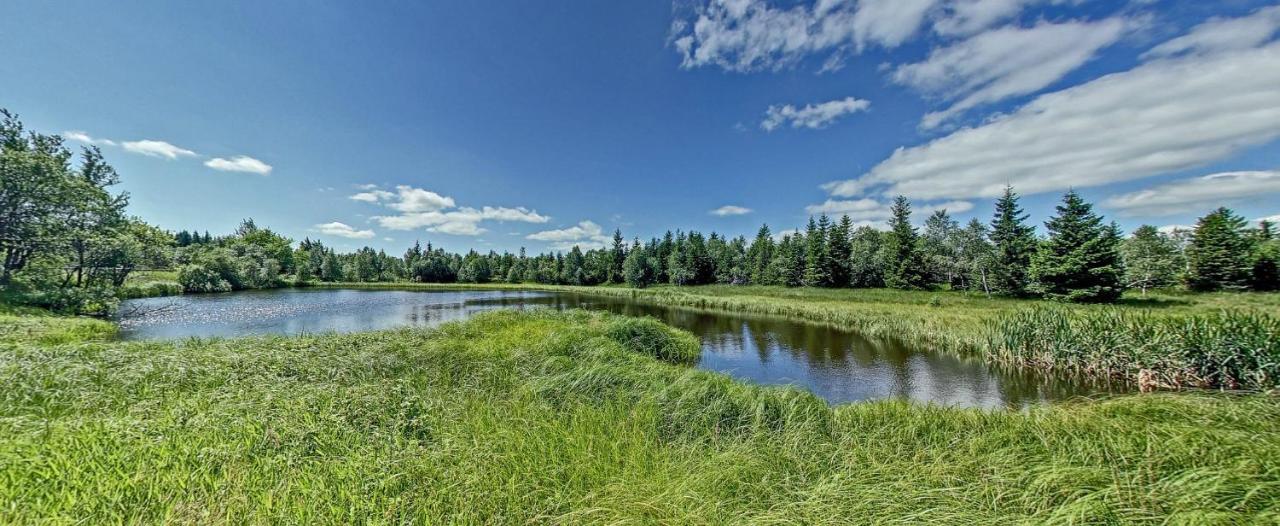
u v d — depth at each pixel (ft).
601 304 112.68
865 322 66.08
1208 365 30.53
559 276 234.79
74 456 13.15
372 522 11.00
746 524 12.10
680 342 50.72
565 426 19.15
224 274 143.74
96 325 54.75
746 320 77.36
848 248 171.83
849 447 17.69
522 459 15.53
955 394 34.96
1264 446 15.14
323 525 10.80
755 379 39.34
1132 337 34.88
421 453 15.56
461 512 12.03
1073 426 18.60
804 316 79.20
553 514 12.53
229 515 10.66
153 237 107.65
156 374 24.47
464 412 20.47
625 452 16.70
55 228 71.51
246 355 29.84
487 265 248.11
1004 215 127.24
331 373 26.91
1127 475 13.62
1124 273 98.89
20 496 10.85
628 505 12.69
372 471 13.70
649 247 244.63
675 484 14.16
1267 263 101.40
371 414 18.63
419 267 239.91
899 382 38.40
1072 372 38.24
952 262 129.18
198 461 13.51
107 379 23.30
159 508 10.99
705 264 216.74
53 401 19.43
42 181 67.82
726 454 16.61
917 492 13.61
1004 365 43.21
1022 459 15.98
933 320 61.26
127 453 13.55
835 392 35.78
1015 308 78.43
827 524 12.05
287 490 12.15
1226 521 11.00
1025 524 11.50
